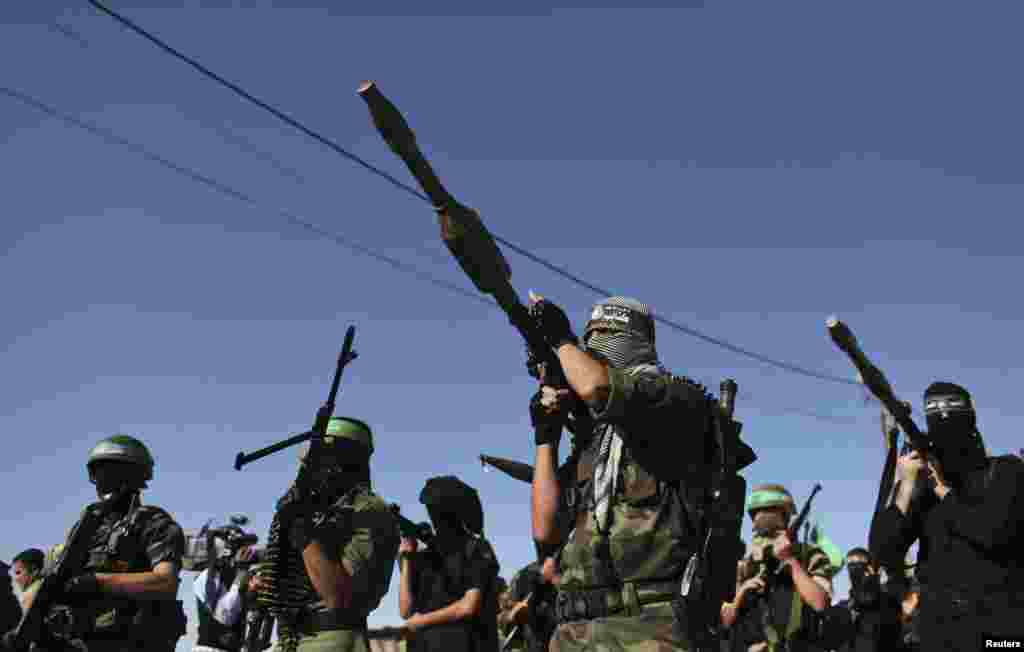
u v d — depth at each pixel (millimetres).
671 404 3252
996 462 4973
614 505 3375
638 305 3727
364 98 2787
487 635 7316
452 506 7430
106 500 6715
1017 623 4738
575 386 3234
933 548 5051
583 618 3381
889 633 7152
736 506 3355
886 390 4879
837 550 8914
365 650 5441
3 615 8203
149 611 6562
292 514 5348
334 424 5801
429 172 2939
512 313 3293
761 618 7520
